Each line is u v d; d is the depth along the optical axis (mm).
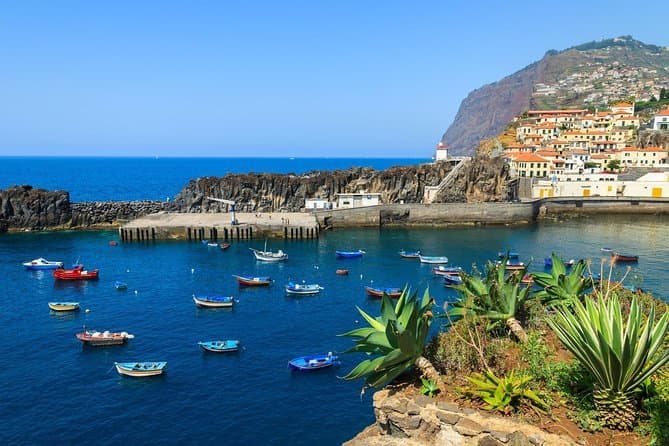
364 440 17250
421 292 68375
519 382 15461
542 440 13719
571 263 80562
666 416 13664
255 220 122500
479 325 20766
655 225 124062
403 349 16594
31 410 36812
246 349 48062
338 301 64500
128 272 80625
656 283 70438
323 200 138875
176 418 35875
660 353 17359
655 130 184875
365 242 107875
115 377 42125
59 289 70188
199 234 111312
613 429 14219
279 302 64000
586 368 15188
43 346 48844
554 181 152000
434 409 15547
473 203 130875
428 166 155625
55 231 122375
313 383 41094
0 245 104000
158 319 57125
